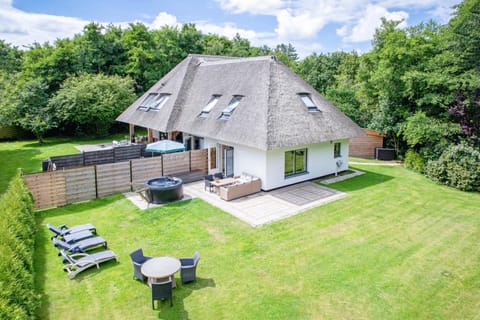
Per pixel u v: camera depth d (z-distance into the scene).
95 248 12.78
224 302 9.42
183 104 25.38
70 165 22.95
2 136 37.28
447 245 12.77
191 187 20.02
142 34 44.94
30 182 16.22
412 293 9.78
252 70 22.70
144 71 43.88
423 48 26.45
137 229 14.38
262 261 11.60
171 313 9.01
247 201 17.52
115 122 40.56
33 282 9.76
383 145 29.06
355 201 17.55
